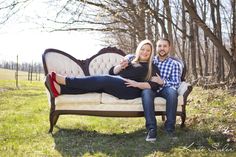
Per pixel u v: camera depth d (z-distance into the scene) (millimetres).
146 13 12500
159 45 6391
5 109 9641
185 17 17703
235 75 12492
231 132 5793
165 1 13883
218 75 16312
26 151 5184
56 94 6082
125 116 6090
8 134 6230
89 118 7875
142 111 6043
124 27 14672
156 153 4938
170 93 5949
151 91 5832
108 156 4918
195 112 7715
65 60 7109
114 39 21203
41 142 5691
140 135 6012
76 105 6129
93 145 5457
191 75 17438
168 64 6316
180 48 22828
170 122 5918
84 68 7277
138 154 4965
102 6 12273
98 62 7383
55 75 5992
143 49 6109
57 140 5789
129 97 6016
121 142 5621
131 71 6094
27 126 6926
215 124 6398
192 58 17109
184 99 6203
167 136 5766
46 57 6891
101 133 6316
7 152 5121
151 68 6094
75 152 5137
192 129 6180
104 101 6047
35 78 40906
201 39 23422
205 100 9453
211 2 15406
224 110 7758
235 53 12188
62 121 7371
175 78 6270
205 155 4820
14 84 24531
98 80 6016
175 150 5051
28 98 13391
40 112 9008
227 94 10484
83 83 6000
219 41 11773
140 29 13586
